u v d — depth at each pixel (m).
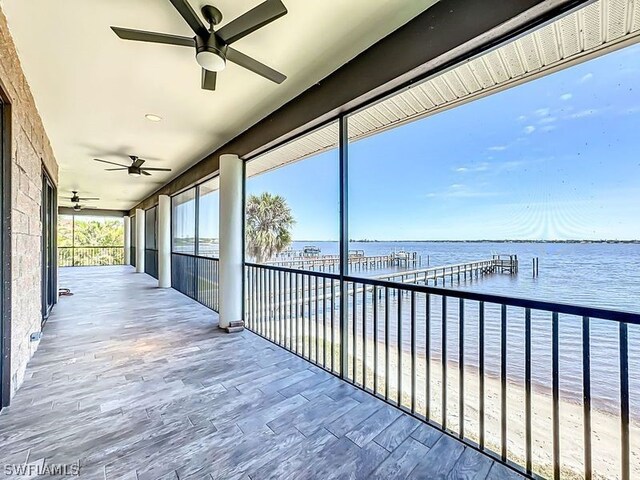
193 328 4.24
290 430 2.00
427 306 2.12
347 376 2.77
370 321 4.33
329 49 2.39
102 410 2.20
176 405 2.27
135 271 11.82
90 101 3.29
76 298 6.37
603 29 1.67
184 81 2.87
